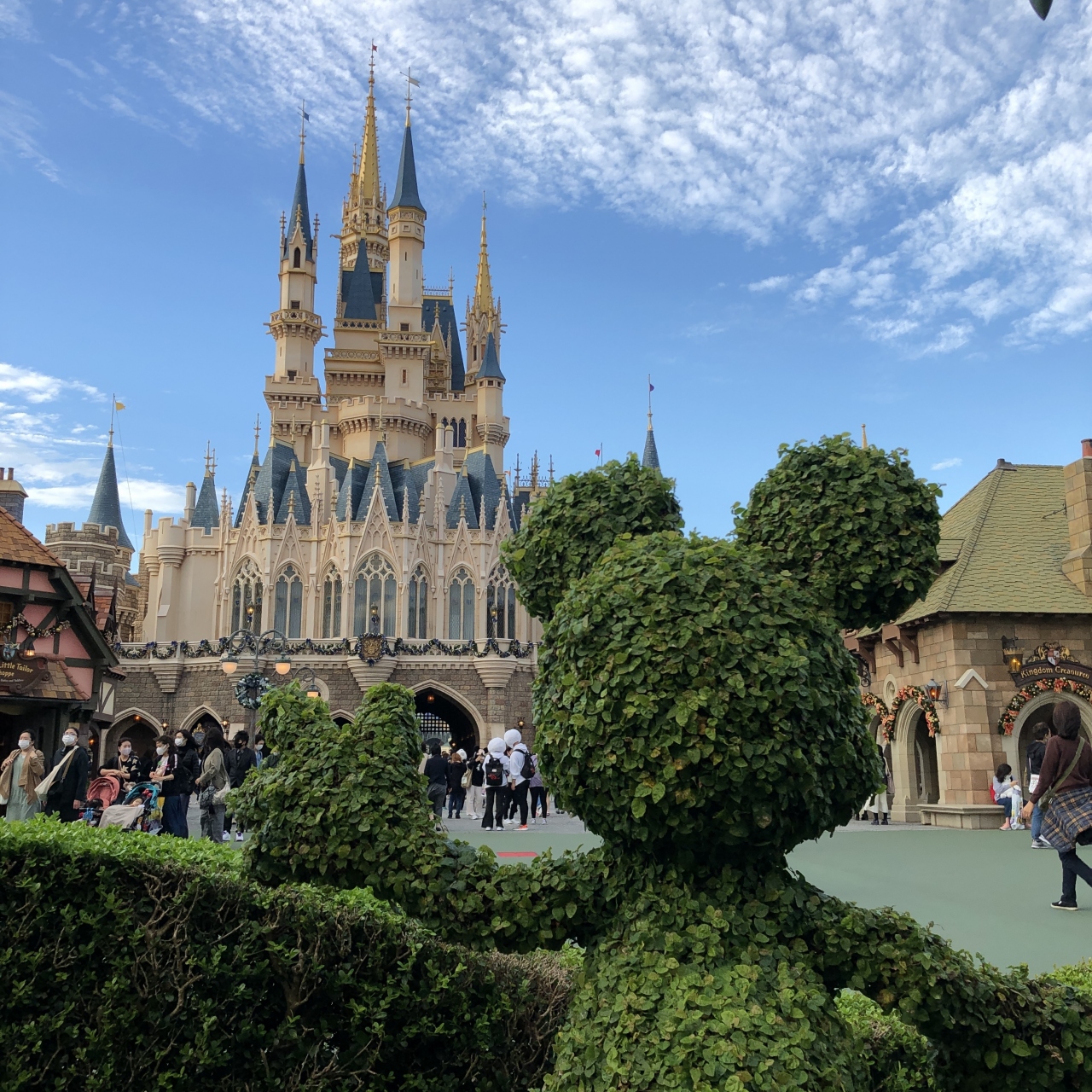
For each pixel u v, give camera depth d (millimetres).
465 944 5227
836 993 5027
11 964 5543
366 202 121312
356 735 5383
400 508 78062
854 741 4898
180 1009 5547
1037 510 30234
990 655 26688
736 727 4520
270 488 75250
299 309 95562
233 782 20328
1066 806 12297
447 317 123812
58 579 32844
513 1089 6004
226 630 72062
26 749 16828
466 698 55219
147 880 5777
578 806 4961
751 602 4895
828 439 5891
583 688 4785
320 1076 5609
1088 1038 4719
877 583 5508
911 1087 5629
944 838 22359
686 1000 4238
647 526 5883
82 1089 5508
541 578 6070
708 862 4852
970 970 4863
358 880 5121
